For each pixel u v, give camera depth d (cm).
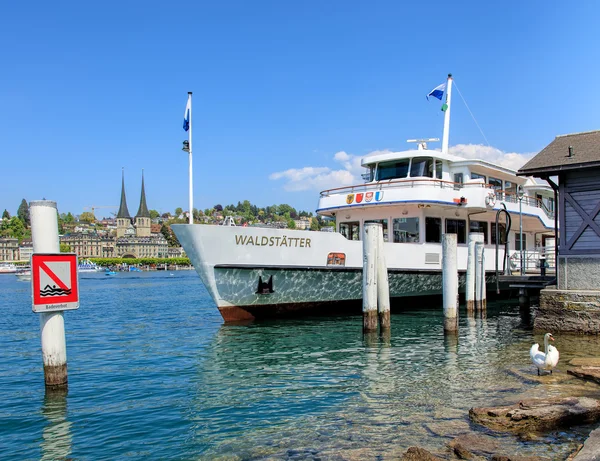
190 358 1358
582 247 1517
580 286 1519
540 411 730
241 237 1716
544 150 1633
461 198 2119
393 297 2127
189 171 1895
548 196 3147
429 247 2123
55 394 1002
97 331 2031
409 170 2205
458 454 636
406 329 1730
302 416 845
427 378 1064
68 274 991
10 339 1898
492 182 2527
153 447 733
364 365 1211
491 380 1020
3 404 948
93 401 962
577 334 1488
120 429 809
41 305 956
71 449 734
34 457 709
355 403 905
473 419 758
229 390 1025
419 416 807
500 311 2259
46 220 938
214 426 812
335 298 1952
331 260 1894
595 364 1066
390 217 2175
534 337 1540
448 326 1595
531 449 644
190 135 1905
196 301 3769
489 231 2489
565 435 690
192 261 1709
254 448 711
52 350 1008
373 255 1577
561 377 990
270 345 1474
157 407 921
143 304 3506
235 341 1541
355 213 2266
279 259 1781
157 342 1672
